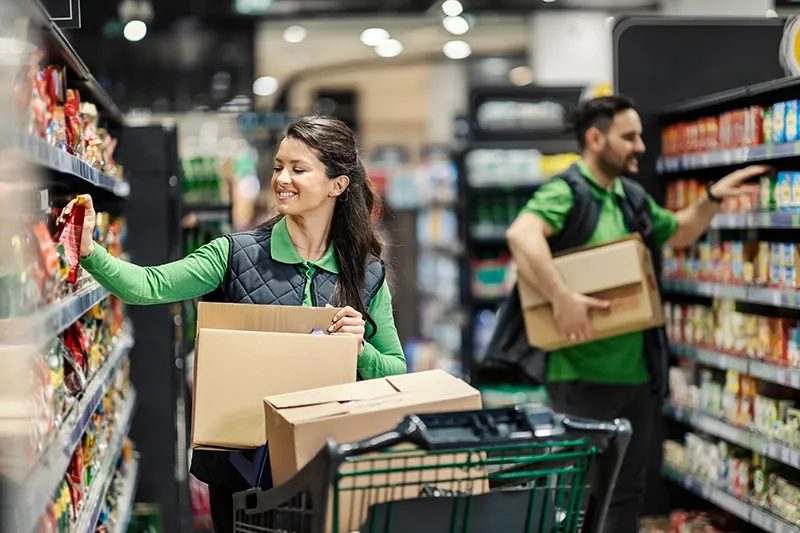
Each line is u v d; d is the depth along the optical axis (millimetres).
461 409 2410
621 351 4570
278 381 2635
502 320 4859
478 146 7441
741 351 4418
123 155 5238
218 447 2631
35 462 2016
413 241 11523
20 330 1859
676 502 5355
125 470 4590
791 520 3840
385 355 3029
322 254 3057
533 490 2275
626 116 4609
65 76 3088
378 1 11109
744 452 4535
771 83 4098
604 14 11188
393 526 2174
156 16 10930
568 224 4676
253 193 10102
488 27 14562
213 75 11492
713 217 4664
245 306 2768
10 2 1926
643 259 4453
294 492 2148
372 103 18938
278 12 11031
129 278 2766
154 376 5281
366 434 2309
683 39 5406
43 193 2551
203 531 5797
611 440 2205
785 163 4426
